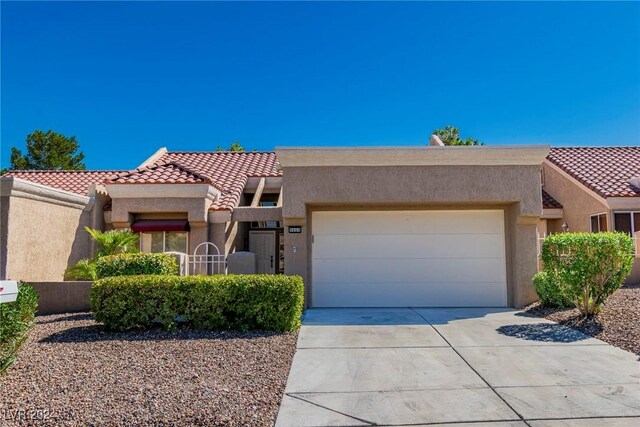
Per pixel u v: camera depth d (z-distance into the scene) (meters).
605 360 8.17
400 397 6.56
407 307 14.20
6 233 13.45
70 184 21.91
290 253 13.82
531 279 13.77
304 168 13.78
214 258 17.45
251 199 22.03
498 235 14.42
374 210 14.52
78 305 13.00
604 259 10.78
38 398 6.14
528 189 13.67
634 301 11.71
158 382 6.83
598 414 5.92
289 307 10.34
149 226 17.25
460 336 10.09
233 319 10.41
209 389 6.58
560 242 11.32
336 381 7.21
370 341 9.68
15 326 7.27
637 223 19.42
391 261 14.40
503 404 6.27
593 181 20.95
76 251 16.70
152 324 10.52
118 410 5.80
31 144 49.75
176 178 17.58
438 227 14.48
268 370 7.58
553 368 7.77
